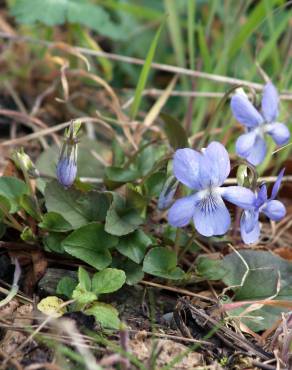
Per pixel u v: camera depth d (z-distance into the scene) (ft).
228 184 1.05
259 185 0.89
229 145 1.14
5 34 1.16
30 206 0.92
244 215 0.86
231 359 0.84
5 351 0.81
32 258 0.91
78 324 0.83
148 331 0.86
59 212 0.91
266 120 0.89
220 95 1.13
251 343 0.86
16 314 0.85
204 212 0.85
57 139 1.09
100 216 0.93
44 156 1.03
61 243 0.89
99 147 1.09
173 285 0.92
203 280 0.92
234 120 1.13
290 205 1.08
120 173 0.97
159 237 0.97
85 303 0.85
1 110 1.12
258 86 1.11
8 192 0.93
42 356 0.81
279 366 0.83
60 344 0.81
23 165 0.91
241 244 1.01
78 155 1.06
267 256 0.94
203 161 0.84
